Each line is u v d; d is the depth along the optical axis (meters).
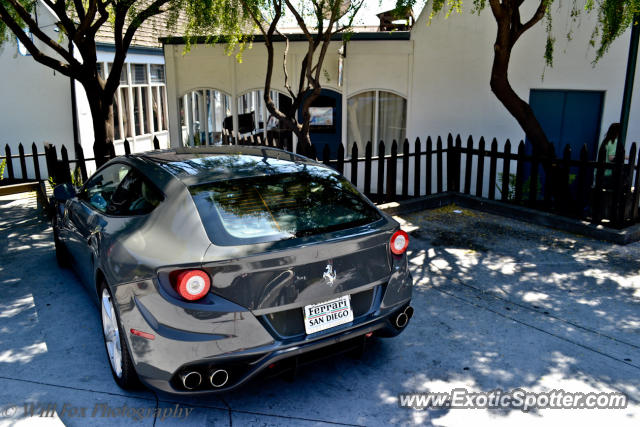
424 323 4.70
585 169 7.17
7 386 3.70
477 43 10.88
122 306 3.36
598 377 3.88
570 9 10.15
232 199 3.54
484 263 6.14
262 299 3.15
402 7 8.70
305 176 4.04
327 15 9.64
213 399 3.62
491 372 3.94
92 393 3.64
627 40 9.98
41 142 13.63
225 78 12.91
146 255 3.29
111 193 4.38
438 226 7.58
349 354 4.17
